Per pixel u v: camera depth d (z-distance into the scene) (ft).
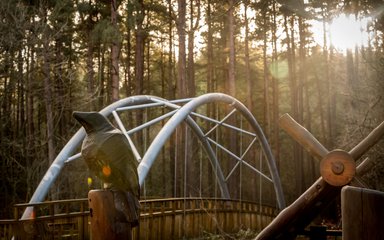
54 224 36.32
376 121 61.67
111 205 11.85
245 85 140.36
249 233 59.62
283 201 77.41
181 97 81.97
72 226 37.93
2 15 65.62
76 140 48.21
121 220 11.89
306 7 118.11
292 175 142.61
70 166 76.07
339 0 113.29
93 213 11.84
